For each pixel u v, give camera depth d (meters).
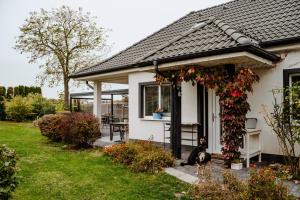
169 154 8.34
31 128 18.30
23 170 7.78
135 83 12.81
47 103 25.58
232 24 10.76
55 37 25.03
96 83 15.16
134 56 13.08
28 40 24.89
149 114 12.52
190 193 5.88
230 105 7.75
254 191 4.53
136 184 6.64
